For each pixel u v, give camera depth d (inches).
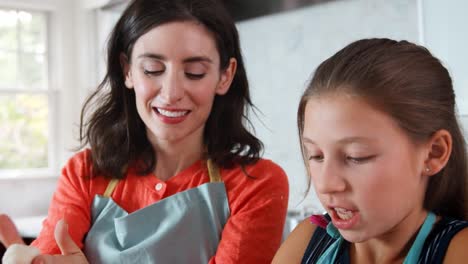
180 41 40.9
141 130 47.1
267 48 132.6
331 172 24.2
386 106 23.5
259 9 124.3
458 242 25.7
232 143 46.1
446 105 26.0
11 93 177.6
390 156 23.6
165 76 41.4
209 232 43.1
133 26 42.9
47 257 39.2
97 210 45.7
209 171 44.6
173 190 44.9
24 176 176.1
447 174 26.9
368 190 23.5
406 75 24.5
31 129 181.0
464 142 27.3
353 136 23.6
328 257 30.3
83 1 179.0
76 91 185.3
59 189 47.4
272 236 41.8
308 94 25.6
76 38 184.1
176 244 42.6
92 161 47.3
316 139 24.7
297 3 119.0
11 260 38.2
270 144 132.8
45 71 184.1
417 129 24.2
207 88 42.3
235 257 40.2
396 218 24.0
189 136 45.3
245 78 47.8
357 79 24.0
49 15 184.4
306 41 122.3
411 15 100.6
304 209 109.8
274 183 43.3
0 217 42.8
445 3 80.0
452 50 79.4
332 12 115.7
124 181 46.3
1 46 176.6
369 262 28.3
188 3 41.9
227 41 44.2
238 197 42.8
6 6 176.6
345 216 24.5
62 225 40.9
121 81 47.6
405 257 27.0
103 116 47.9
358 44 26.8
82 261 41.2
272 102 132.0
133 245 43.5
